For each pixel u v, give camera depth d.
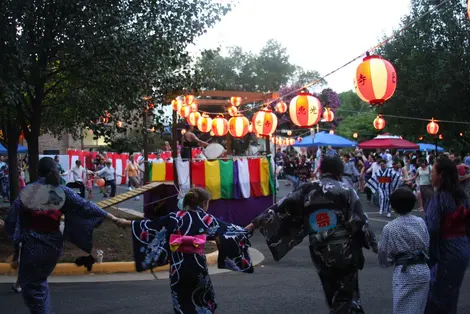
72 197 4.87
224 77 51.38
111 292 6.93
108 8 8.61
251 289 7.05
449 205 4.70
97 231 10.08
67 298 6.59
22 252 4.72
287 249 4.59
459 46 23.95
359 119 54.16
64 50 8.98
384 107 27.61
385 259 4.40
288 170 24.61
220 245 4.50
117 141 10.89
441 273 4.72
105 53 8.80
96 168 24.73
